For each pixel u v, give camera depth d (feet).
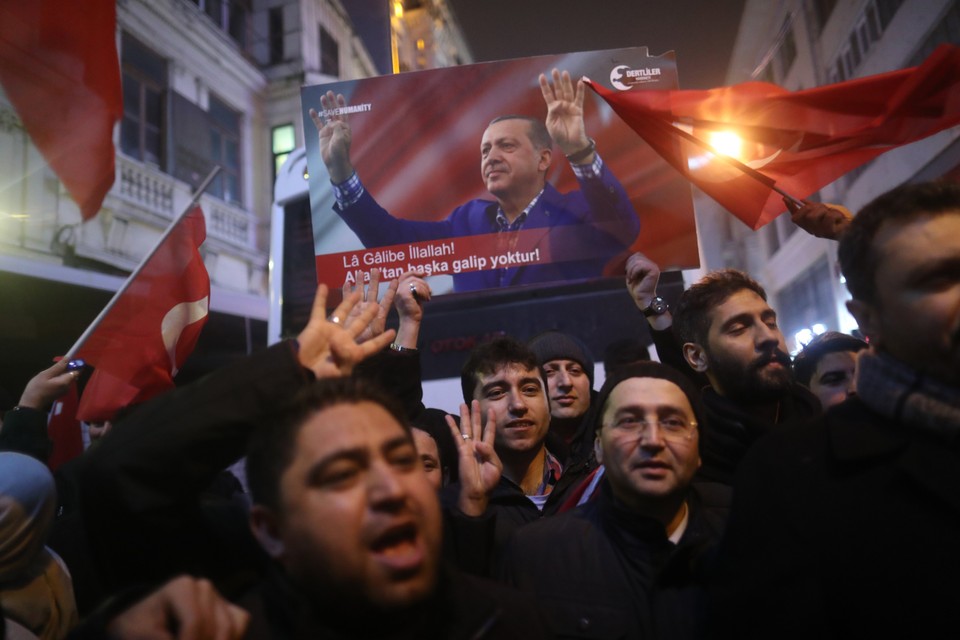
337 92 10.68
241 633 3.75
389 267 10.40
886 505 3.85
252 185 54.54
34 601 6.72
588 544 6.20
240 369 4.50
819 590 3.88
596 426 6.72
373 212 10.50
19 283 20.67
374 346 5.01
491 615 4.39
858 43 37.22
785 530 4.04
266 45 57.00
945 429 3.77
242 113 54.19
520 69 10.49
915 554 3.71
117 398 10.03
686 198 10.19
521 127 10.41
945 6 27.40
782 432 4.43
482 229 10.38
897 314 3.97
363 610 3.84
